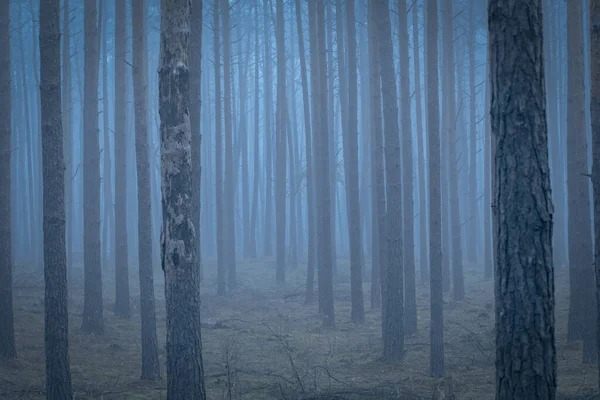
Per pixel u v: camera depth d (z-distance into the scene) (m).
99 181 20.17
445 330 20.16
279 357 16.77
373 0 22.47
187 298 9.48
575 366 14.38
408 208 20.03
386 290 16.45
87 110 21.20
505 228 6.14
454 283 26.06
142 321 14.52
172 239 9.51
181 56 9.67
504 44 6.22
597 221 10.39
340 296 27.50
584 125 15.94
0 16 16.36
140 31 16.78
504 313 6.11
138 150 14.99
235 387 12.91
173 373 9.38
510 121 6.16
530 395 5.93
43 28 11.08
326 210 21.98
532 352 5.96
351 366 15.82
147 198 14.91
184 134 9.64
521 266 6.04
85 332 19.05
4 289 14.85
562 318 20.33
